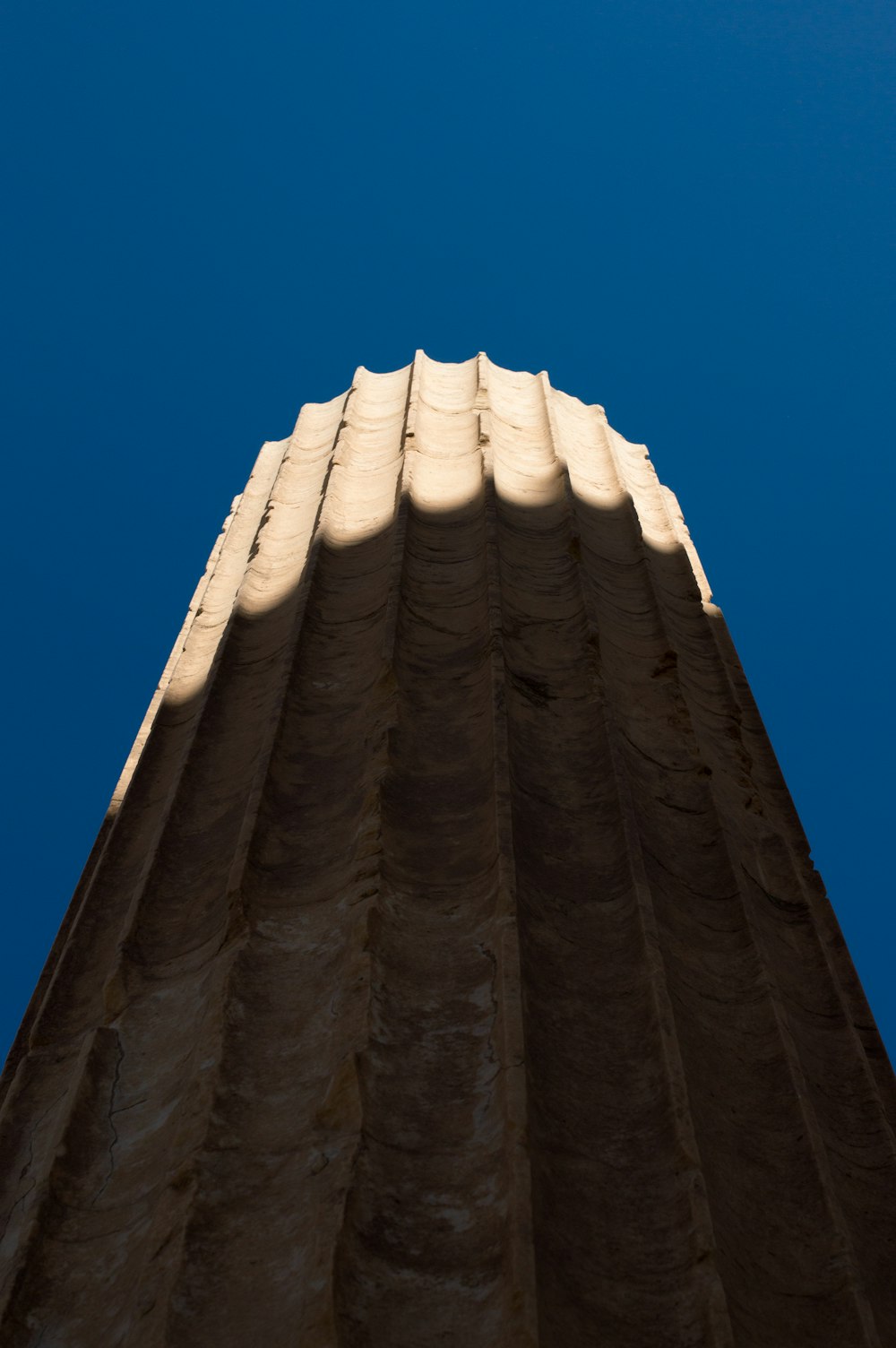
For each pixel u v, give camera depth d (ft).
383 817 45.73
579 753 53.36
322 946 40.78
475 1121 33.60
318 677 61.21
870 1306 31.96
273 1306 28.84
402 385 111.45
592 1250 30.91
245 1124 34.30
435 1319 28.60
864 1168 38.19
